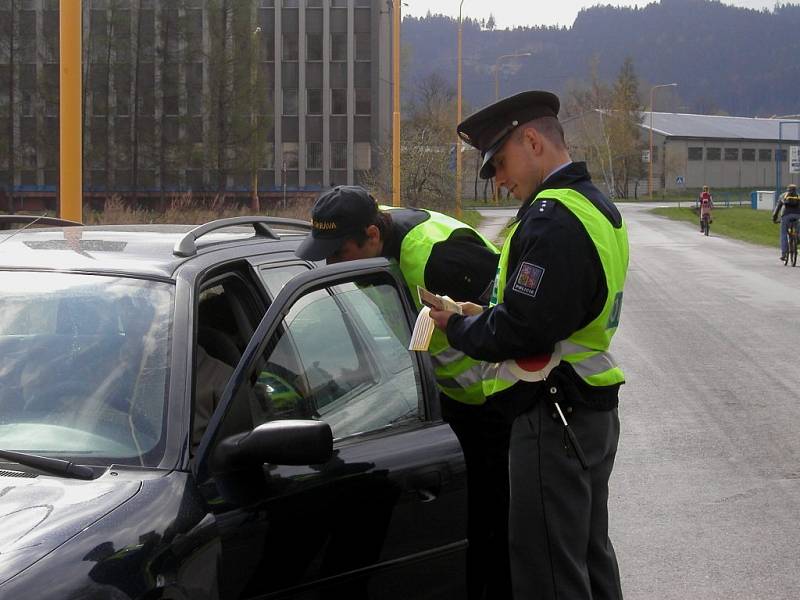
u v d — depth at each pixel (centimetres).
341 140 7306
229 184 7144
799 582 516
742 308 1692
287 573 302
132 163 6919
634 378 1061
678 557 550
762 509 629
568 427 330
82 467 272
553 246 319
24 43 6838
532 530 335
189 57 6800
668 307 1711
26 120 6950
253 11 6762
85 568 233
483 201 9156
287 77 7262
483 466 379
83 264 334
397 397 363
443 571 356
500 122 344
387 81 7562
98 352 304
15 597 218
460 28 3928
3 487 259
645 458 744
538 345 322
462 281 392
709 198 4541
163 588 249
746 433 819
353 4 7212
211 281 334
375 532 331
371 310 372
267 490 298
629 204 9881
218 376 325
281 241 394
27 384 300
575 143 12131
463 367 383
